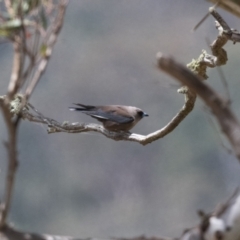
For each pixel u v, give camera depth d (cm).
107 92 2175
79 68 2191
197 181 1984
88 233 1950
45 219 1941
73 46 2212
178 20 2231
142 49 2214
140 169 2050
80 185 2016
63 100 2133
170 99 2041
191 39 2167
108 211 1991
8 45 1919
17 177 1956
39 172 1984
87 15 2269
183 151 2009
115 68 2197
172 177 2023
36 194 1967
